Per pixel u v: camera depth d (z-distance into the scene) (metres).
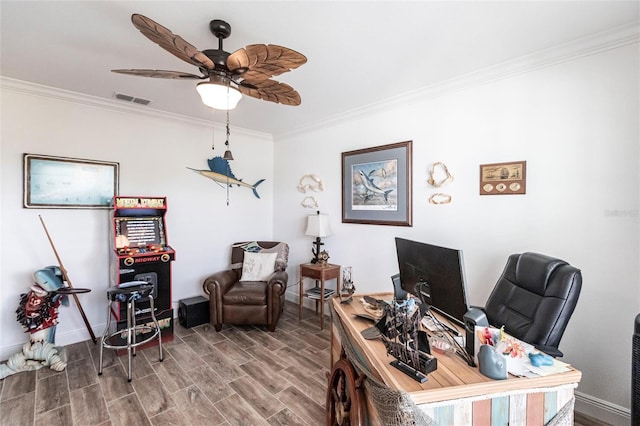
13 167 2.53
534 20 1.64
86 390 2.08
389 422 0.90
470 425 0.95
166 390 2.09
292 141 4.09
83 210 2.87
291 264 4.14
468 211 2.41
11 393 2.03
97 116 2.94
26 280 2.59
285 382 2.21
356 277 3.31
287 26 1.69
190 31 1.73
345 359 1.42
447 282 1.30
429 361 1.05
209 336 2.99
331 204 3.59
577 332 1.91
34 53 2.02
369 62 2.13
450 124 2.51
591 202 1.85
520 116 2.12
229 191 3.98
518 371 1.05
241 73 1.60
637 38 1.68
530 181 2.09
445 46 1.92
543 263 1.56
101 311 2.98
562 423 1.01
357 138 3.28
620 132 1.75
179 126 3.52
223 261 3.94
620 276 1.76
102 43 1.90
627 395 1.75
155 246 2.84
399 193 2.88
